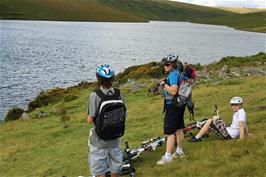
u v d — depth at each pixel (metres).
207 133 14.08
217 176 10.09
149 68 44.25
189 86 11.34
